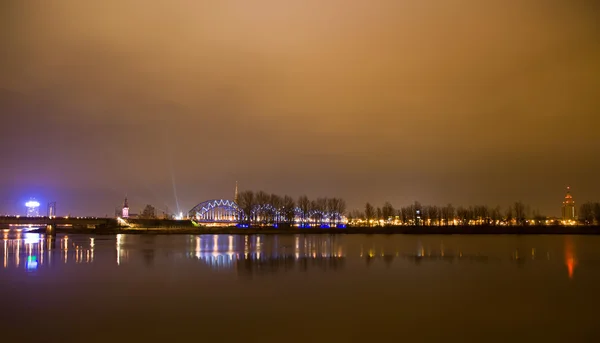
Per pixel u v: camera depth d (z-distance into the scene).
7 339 31.88
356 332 33.53
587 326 35.12
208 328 34.28
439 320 36.56
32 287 49.44
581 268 65.81
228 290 48.09
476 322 36.19
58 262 72.00
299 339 31.97
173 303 41.84
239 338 32.09
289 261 74.31
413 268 65.38
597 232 191.50
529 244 118.19
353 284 51.91
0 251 93.38
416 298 44.34
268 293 46.44
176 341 31.52
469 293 46.88
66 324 35.22
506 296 45.47
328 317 37.31
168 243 125.00
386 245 114.88
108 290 47.91
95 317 37.09
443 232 199.50
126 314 37.97
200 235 189.38
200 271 61.69
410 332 33.53
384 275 58.56
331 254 88.06
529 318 37.28
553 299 44.03
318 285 51.06
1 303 41.72
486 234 191.50
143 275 58.03
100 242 129.38
